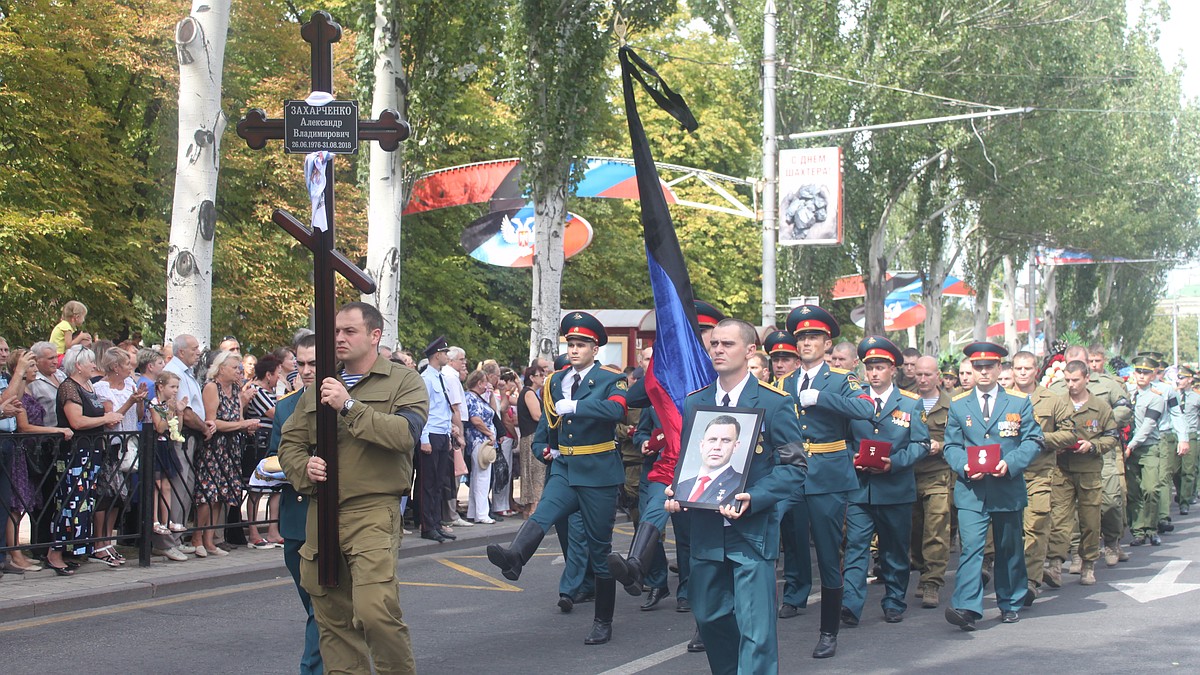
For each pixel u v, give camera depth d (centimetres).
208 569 1052
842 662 768
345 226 2598
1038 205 3956
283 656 765
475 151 3184
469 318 3278
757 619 579
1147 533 1408
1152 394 1400
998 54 3588
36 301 2083
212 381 1154
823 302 3206
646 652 792
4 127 2052
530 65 1980
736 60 3350
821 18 3072
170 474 1094
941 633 865
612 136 3528
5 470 973
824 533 819
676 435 727
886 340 935
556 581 1088
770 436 593
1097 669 741
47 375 1036
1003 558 907
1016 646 813
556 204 2005
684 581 942
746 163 4156
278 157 2505
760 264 4125
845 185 3366
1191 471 1770
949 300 7794
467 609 948
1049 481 1005
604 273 3728
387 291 1633
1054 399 1024
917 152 3434
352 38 2675
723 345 598
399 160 1647
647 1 2000
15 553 1004
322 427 547
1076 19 3738
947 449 892
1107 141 4088
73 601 910
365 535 550
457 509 1545
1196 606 970
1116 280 6322
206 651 777
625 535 1460
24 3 2053
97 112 2172
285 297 2488
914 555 1093
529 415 1499
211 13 1329
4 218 1892
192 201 1323
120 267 2200
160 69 2205
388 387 573
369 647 552
